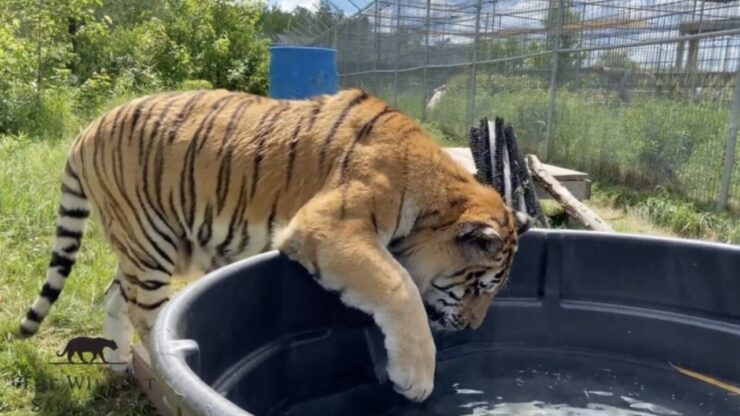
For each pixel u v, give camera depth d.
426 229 3.25
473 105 15.66
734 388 3.27
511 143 7.27
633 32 11.41
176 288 5.05
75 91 14.17
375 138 3.23
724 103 8.92
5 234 5.75
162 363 1.78
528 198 7.12
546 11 13.15
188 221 3.58
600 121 11.20
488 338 3.72
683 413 3.05
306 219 2.97
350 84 26.80
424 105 19.23
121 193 3.67
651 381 3.35
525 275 3.72
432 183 3.24
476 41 15.50
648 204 8.83
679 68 9.73
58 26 14.70
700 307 3.44
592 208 9.28
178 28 23.17
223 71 23.50
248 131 3.44
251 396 2.70
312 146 3.28
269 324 2.86
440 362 3.53
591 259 3.65
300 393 3.02
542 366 3.51
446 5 17.69
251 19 25.02
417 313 2.87
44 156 8.45
